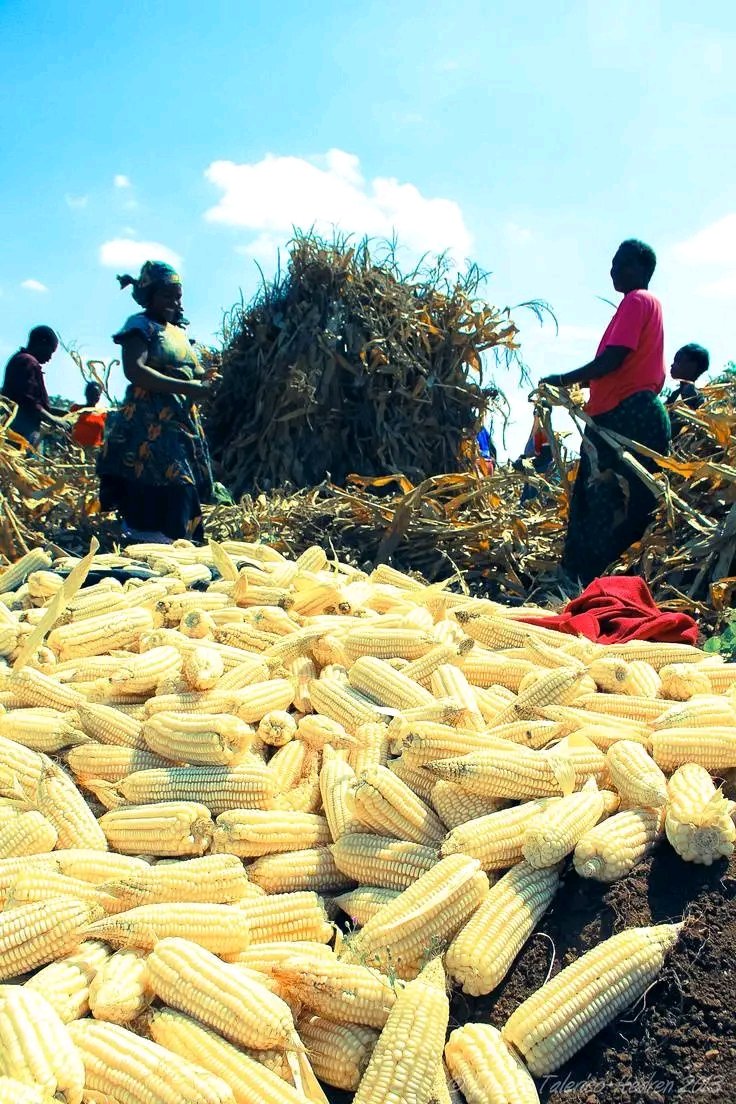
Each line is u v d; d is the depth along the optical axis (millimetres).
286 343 12492
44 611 5387
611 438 8227
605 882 2986
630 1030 2602
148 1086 2221
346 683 4215
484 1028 2535
